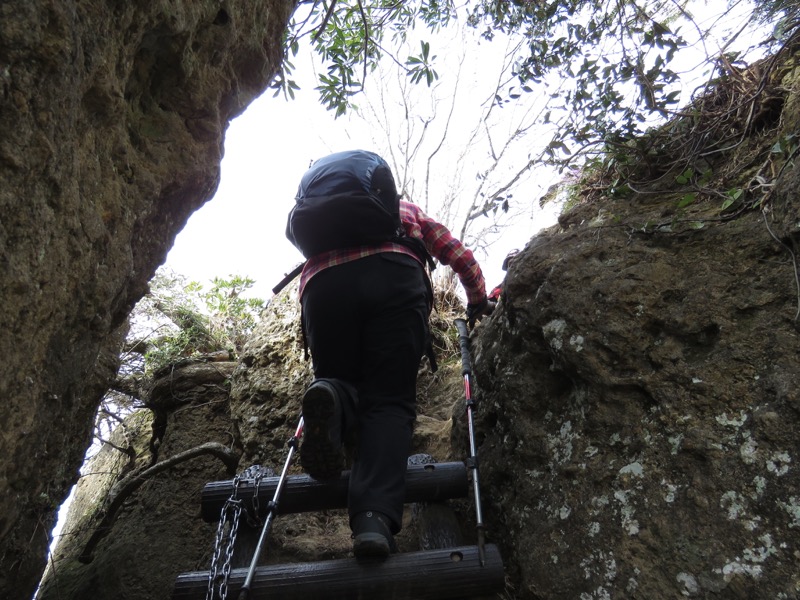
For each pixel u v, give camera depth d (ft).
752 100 8.18
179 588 6.66
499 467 8.22
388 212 7.42
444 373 12.57
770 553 5.42
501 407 8.55
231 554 6.73
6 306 4.95
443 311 13.87
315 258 7.63
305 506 7.66
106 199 6.46
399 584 6.45
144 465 13.97
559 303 7.75
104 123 6.34
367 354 7.44
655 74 8.44
